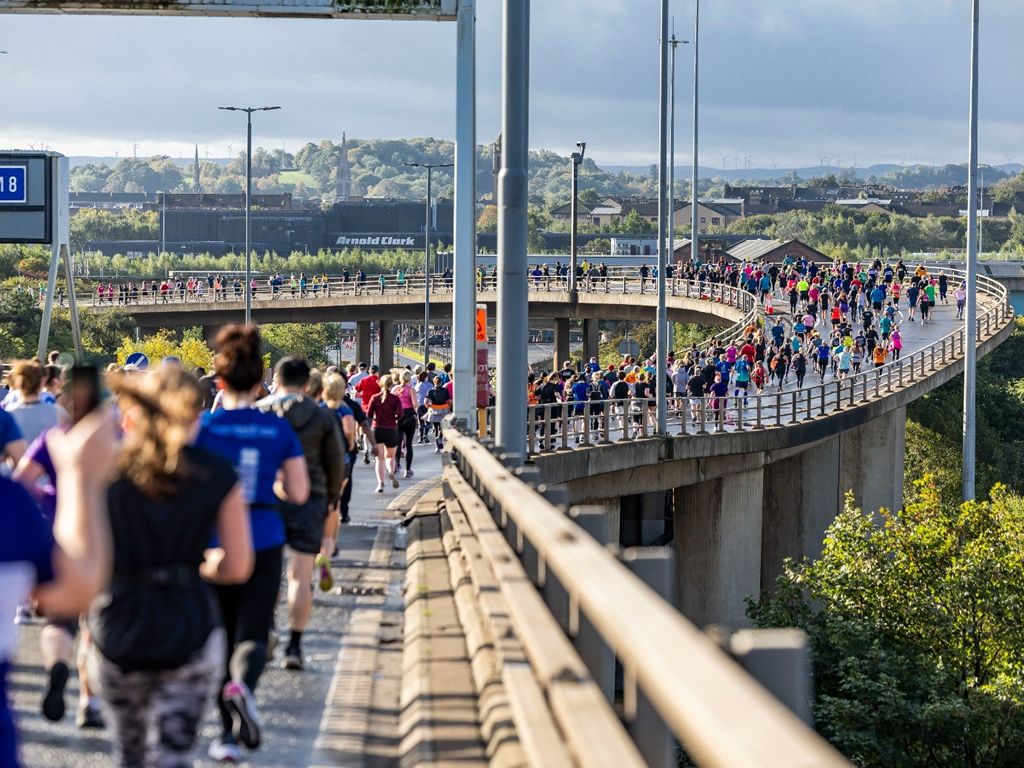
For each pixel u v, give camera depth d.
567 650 8.43
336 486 14.64
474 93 34.47
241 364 11.36
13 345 120.00
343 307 154.75
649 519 70.44
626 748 6.21
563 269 138.25
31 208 61.16
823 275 106.69
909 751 38.56
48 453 11.78
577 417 47.53
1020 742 37.75
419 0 32.34
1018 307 174.25
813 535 73.75
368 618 17.75
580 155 129.38
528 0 28.05
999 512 46.94
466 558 17.73
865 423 75.06
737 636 5.84
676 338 172.25
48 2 30.73
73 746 11.66
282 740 11.98
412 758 10.88
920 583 43.94
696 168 126.25
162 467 7.64
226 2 31.23
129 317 147.88
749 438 58.12
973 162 73.62
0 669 6.01
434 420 51.69
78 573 6.10
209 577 8.89
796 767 3.63
